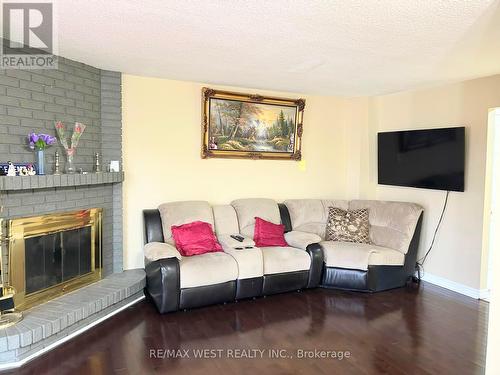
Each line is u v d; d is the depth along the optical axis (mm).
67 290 3238
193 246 3662
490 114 3752
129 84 3908
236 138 4496
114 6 2127
